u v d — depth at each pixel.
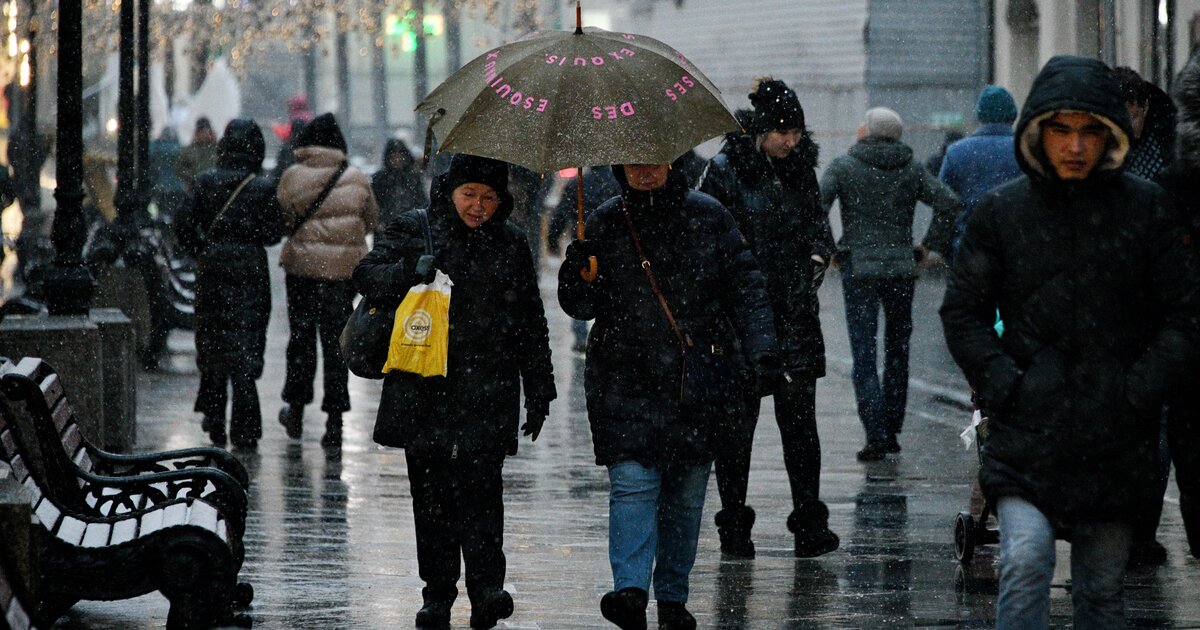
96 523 18.95
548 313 66.00
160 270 56.12
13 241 68.19
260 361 35.56
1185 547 25.81
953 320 16.56
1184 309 16.08
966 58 94.31
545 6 138.12
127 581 17.36
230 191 35.25
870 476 32.75
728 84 106.31
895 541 26.58
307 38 93.12
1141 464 16.17
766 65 102.00
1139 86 24.92
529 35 20.38
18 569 15.40
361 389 46.06
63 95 32.69
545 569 24.30
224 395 36.12
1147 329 16.39
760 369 19.83
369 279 19.94
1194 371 16.38
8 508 15.62
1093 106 15.76
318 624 20.66
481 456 20.14
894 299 34.84
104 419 34.28
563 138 18.92
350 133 158.88
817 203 24.83
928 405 43.16
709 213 20.08
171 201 77.19
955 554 25.50
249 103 190.38
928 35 93.94
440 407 20.05
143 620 20.86
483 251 20.06
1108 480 16.08
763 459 34.81
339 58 156.75
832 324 62.47
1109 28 53.41
